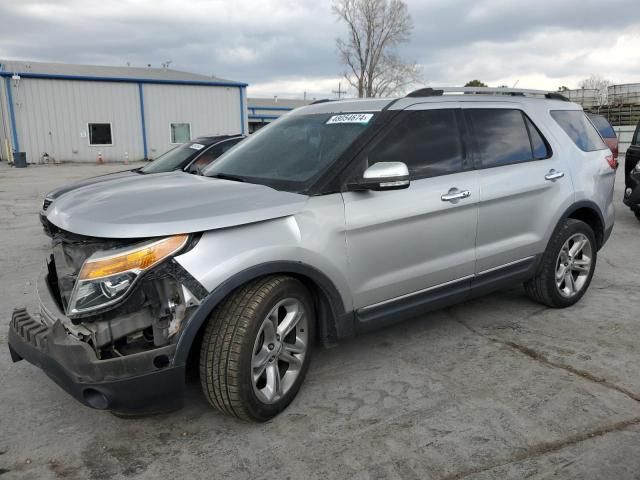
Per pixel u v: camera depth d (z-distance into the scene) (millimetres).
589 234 5020
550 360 3988
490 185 4195
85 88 30688
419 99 4035
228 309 2998
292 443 3031
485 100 4469
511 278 4520
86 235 2836
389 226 3613
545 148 4766
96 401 2738
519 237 4500
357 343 4355
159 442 3074
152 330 2904
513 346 4250
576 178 4879
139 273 2721
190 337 2832
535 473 2717
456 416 3258
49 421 3301
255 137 4465
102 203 3148
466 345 4285
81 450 3012
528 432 3070
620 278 5984
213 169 4137
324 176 3447
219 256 2898
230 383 2969
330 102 4477
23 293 5777
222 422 3264
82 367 2697
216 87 34469
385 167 3328
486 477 2699
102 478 2773
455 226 3994
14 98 28969
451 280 4066
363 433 3105
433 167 3947
